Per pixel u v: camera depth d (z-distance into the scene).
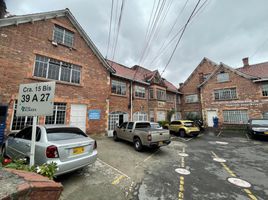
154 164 6.27
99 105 12.46
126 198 3.66
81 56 11.61
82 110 11.32
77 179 4.57
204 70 24.58
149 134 7.61
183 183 4.58
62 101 10.11
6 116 7.82
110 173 5.14
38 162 3.98
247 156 7.80
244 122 17.97
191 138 13.46
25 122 8.52
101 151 7.89
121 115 15.02
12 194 1.51
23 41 8.75
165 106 20.02
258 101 17.12
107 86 13.30
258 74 18.22
